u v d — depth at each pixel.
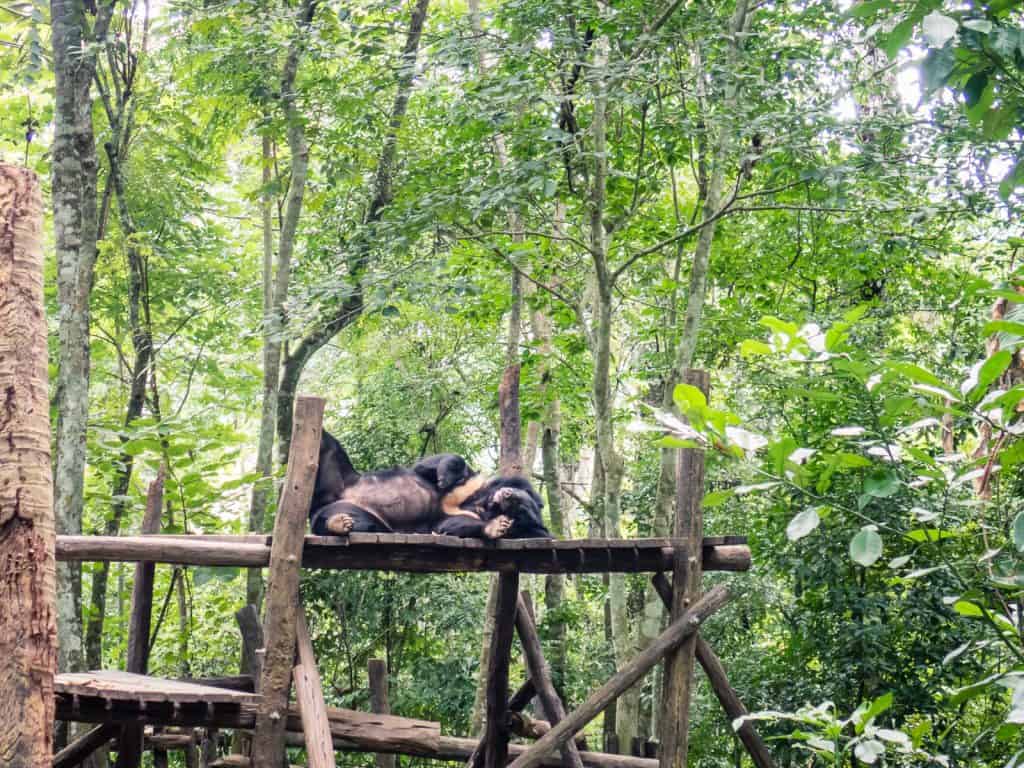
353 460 13.47
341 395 16.36
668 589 6.48
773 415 11.27
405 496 6.75
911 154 9.78
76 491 8.53
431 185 10.25
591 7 9.73
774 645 12.38
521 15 9.75
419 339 13.74
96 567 10.45
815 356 4.19
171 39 10.78
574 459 17.75
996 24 4.05
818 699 10.14
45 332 3.54
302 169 11.38
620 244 11.93
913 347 12.37
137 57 11.15
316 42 9.75
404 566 6.11
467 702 12.29
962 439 7.82
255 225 14.34
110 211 12.51
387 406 13.37
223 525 10.97
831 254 12.21
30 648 3.31
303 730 5.70
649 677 11.88
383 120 11.31
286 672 5.82
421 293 9.64
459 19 11.44
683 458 6.39
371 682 8.66
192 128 12.43
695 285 10.35
